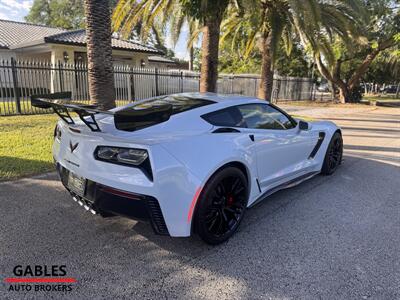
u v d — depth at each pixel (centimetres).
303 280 249
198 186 266
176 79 1667
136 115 319
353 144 811
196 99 362
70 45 1638
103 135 275
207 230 282
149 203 252
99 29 688
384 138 914
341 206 396
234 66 3350
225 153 290
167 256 278
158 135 274
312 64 2919
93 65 699
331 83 2628
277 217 362
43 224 327
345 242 308
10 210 355
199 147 277
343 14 1281
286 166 406
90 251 282
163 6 1032
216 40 866
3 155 557
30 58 1911
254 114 369
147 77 1530
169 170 254
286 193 439
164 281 244
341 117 1494
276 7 1149
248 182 332
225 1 794
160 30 1166
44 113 1070
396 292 237
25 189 417
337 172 542
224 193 296
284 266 267
